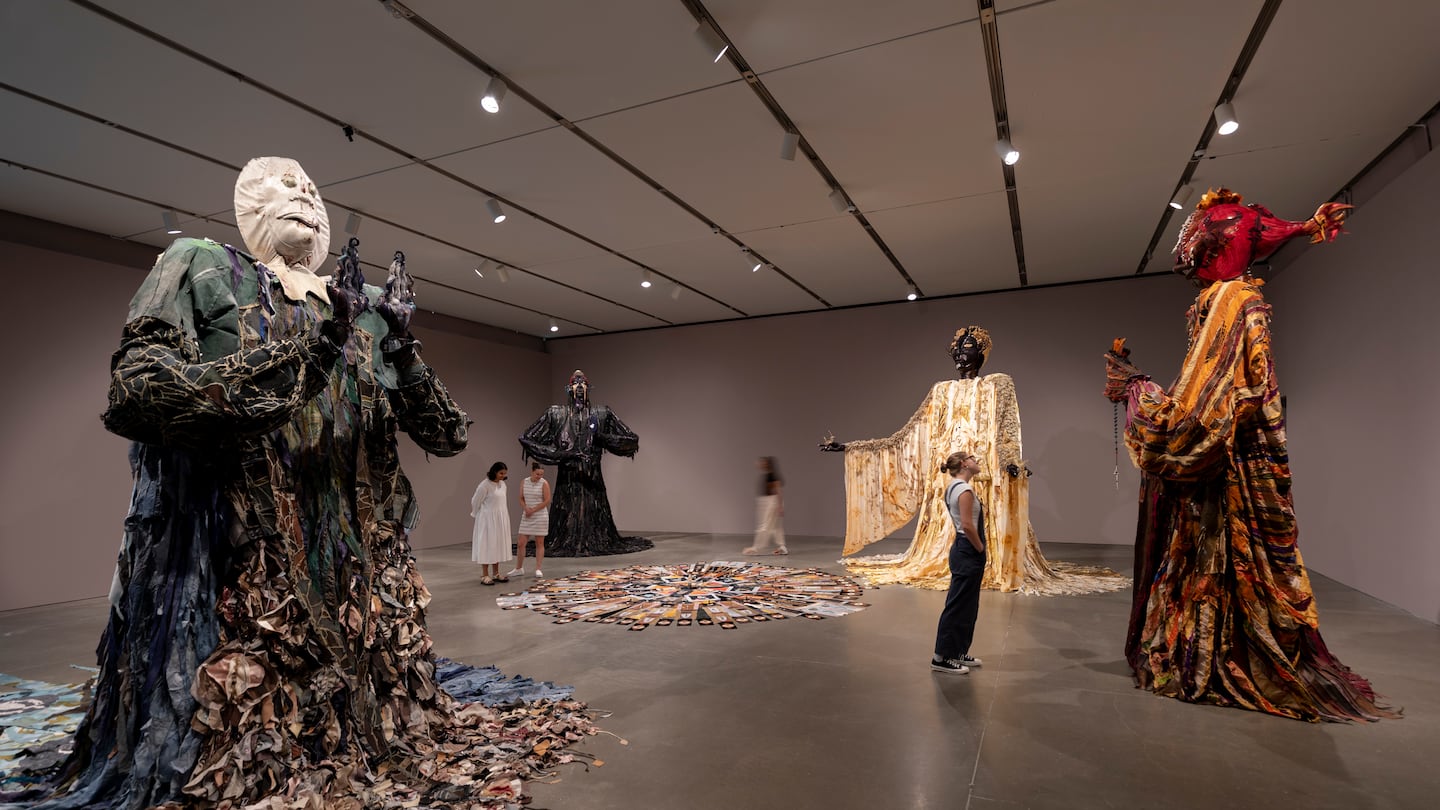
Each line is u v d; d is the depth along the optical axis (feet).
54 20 12.18
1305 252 23.68
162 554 6.92
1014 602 19.11
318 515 7.83
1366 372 19.26
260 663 6.97
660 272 29.84
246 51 13.26
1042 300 32.99
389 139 16.98
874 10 12.51
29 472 20.99
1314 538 23.26
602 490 33.42
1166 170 19.58
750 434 39.11
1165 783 8.30
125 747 6.74
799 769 8.80
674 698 11.57
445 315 37.93
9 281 20.80
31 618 19.13
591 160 18.47
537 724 10.02
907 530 35.19
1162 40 13.43
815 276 30.86
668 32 13.03
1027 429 32.89
